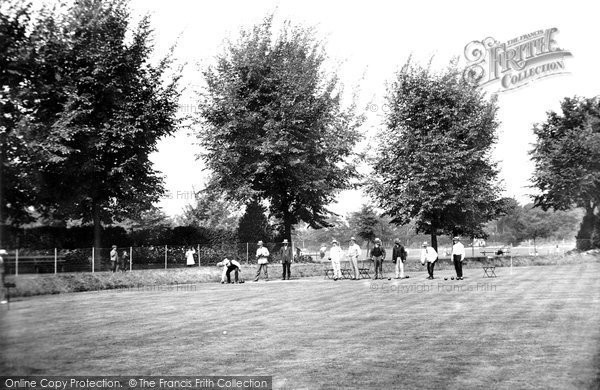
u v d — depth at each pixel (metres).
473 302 20.23
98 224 39.84
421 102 50.16
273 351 12.40
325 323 16.20
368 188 51.84
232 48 51.72
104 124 38.78
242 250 46.47
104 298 25.62
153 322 17.00
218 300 23.81
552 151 32.47
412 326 15.24
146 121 40.38
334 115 55.66
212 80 51.16
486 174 52.50
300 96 50.88
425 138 48.41
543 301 19.77
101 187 40.38
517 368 10.33
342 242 101.19
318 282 34.06
